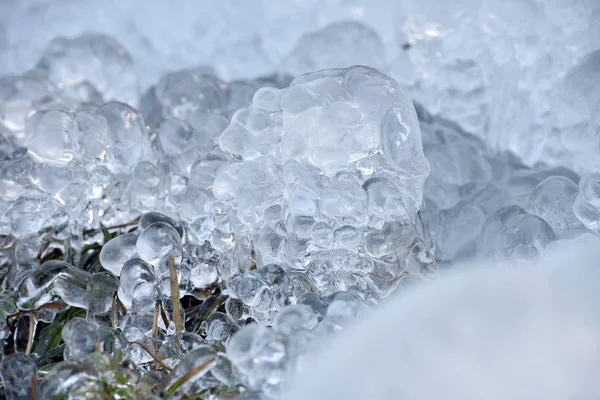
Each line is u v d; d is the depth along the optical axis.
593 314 0.65
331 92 0.75
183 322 0.75
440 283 0.67
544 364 0.63
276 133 0.77
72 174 0.80
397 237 0.75
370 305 0.71
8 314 0.76
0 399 0.71
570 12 0.89
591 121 0.84
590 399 0.62
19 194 0.80
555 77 0.89
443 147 0.87
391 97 0.75
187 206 0.78
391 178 0.76
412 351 0.64
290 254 0.75
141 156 0.84
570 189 0.79
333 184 0.74
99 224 0.82
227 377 0.67
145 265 0.74
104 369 0.67
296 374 0.66
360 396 0.63
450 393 0.62
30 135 0.80
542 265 0.68
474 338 0.64
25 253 0.80
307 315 0.68
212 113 0.89
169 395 0.67
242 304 0.75
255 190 0.76
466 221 0.84
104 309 0.75
